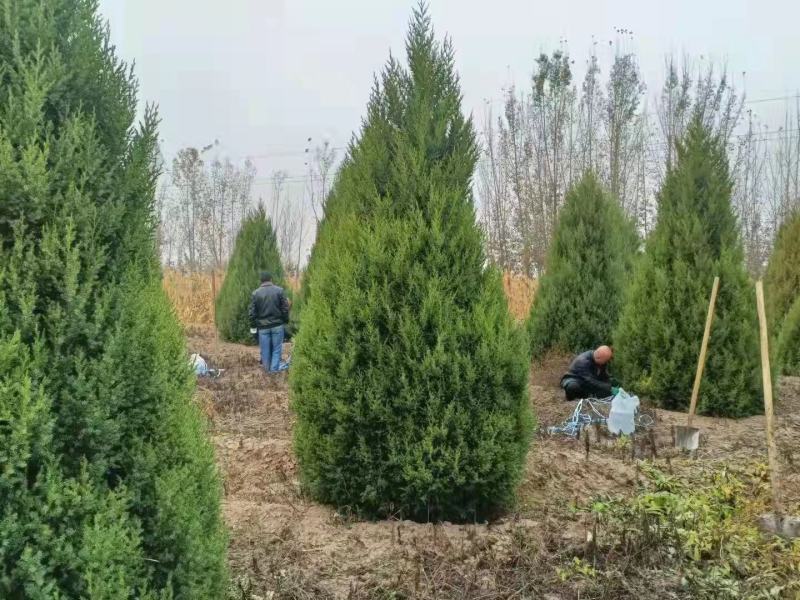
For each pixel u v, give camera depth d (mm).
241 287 17203
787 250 14500
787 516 5387
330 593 4051
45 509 2316
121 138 2814
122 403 2564
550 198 21766
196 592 2695
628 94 22875
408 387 5160
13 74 2535
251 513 5293
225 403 9719
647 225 23750
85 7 2754
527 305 16734
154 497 2639
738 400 9391
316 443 5418
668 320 9867
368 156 5621
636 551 4621
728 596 4160
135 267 2719
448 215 5441
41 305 2459
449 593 4102
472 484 5160
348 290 5348
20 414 2271
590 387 9969
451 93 5750
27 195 2451
